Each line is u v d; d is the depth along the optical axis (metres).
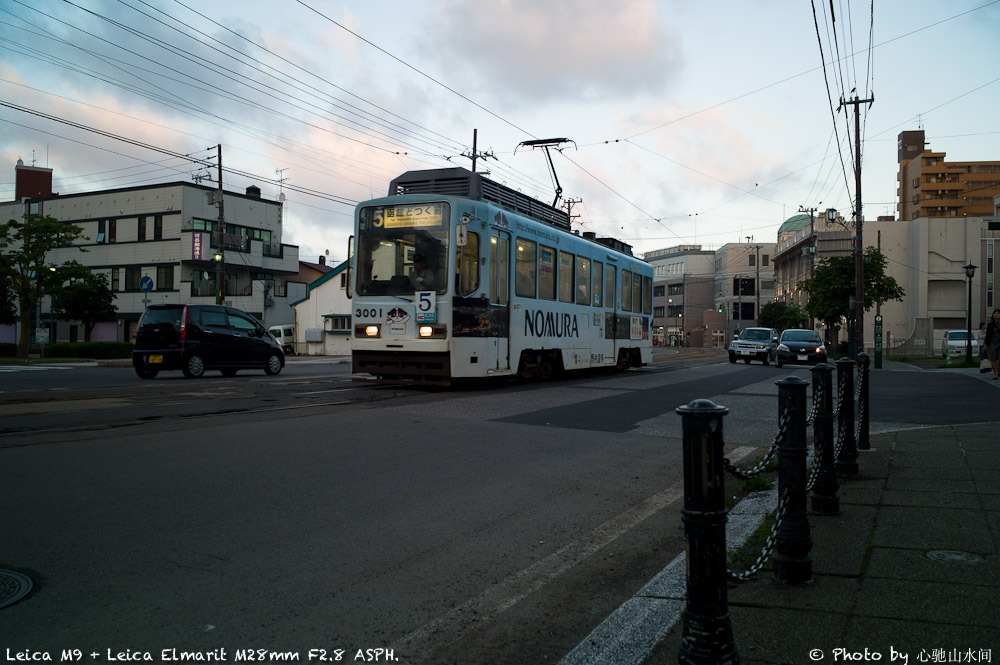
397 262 12.47
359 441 6.99
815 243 60.16
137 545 3.86
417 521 4.51
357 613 3.12
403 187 13.35
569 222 17.47
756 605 3.03
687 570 2.43
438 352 11.98
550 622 3.10
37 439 6.77
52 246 34.47
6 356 35.03
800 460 3.34
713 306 95.69
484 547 4.09
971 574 3.35
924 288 54.12
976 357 33.84
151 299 47.91
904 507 4.62
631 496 5.39
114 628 2.88
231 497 4.86
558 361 15.67
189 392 11.92
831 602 3.05
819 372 4.54
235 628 2.93
